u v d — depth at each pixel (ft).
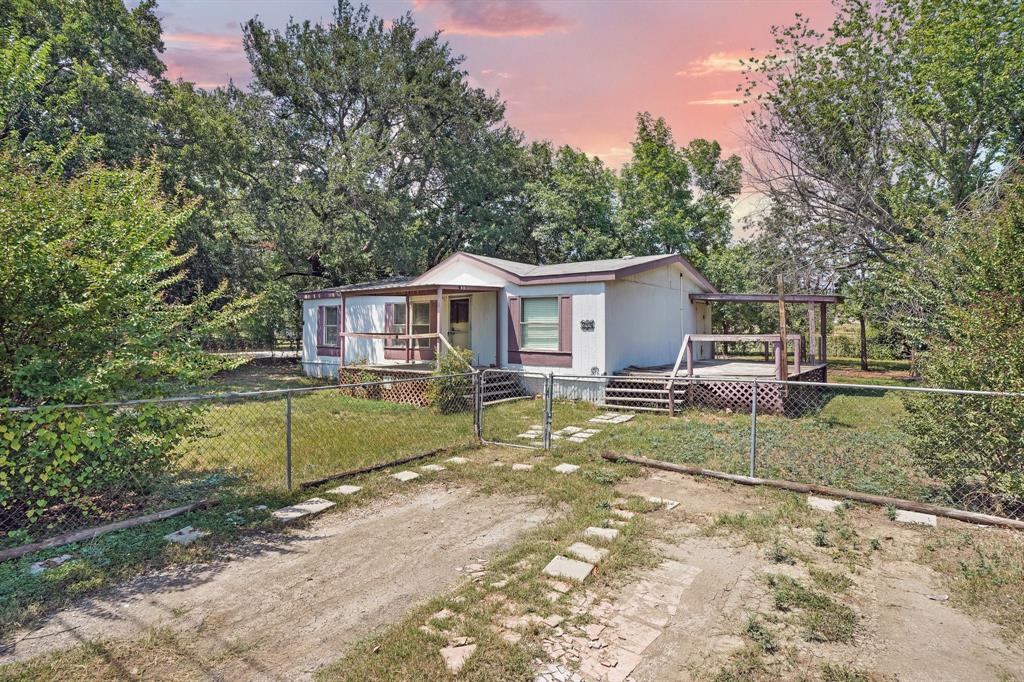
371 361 56.13
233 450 25.14
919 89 54.13
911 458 22.18
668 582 12.37
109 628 10.53
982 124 51.60
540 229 85.20
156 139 52.13
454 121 88.94
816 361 52.42
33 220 15.31
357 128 81.46
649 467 22.04
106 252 16.89
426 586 12.32
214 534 15.26
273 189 71.72
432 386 37.35
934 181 54.75
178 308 19.93
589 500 18.02
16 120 37.91
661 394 37.58
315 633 10.41
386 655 9.55
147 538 14.85
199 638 10.20
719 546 14.38
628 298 44.93
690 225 91.76
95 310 16.12
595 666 9.27
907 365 71.97
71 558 13.53
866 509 16.98
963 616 10.91
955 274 21.95
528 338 45.29
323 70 76.84
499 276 46.73
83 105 46.11
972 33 50.47
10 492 14.83
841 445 24.84
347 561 13.70
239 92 75.61
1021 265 16.97
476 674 9.04
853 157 59.98
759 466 21.48
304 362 64.18
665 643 9.98
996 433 16.26
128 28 53.26
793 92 60.23
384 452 24.84
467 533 15.56
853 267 59.88
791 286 62.54
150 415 16.89
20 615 10.78
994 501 16.69
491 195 92.99
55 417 14.71
